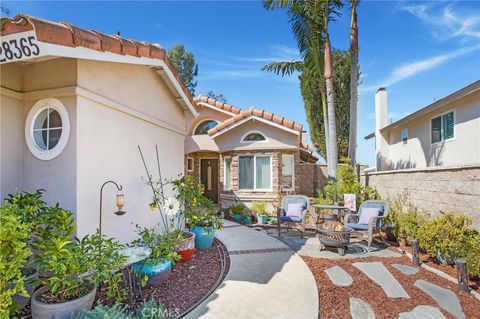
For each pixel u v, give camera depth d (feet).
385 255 23.20
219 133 46.65
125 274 16.72
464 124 34.09
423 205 25.40
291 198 33.50
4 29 10.75
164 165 25.09
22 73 16.24
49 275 13.79
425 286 16.98
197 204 24.23
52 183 15.39
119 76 18.90
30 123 15.96
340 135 54.85
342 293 15.96
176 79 24.62
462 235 18.35
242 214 40.96
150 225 22.18
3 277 9.87
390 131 53.62
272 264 20.10
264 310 13.47
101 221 16.70
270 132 45.75
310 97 56.70
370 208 28.09
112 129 18.15
